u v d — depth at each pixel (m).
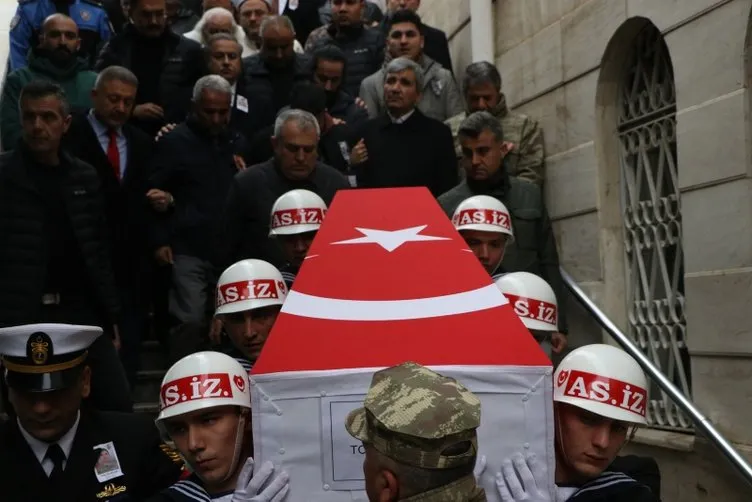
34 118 5.78
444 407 2.12
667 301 6.70
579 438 3.09
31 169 5.84
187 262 7.14
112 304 6.04
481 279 3.13
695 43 6.08
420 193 3.56
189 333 7.00
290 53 8.31
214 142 7.32
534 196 6.38
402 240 3.32
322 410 2.91
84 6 9.42
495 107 7.95
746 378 5.72
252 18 9.77
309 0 11.25
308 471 2.91
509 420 2.90
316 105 7.62
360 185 7.24
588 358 3.13
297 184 6.11
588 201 7.38
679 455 6.34
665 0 6.36
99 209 6.07
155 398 7.29
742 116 5.68
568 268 7.73
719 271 5.91
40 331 3.67
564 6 7.71
